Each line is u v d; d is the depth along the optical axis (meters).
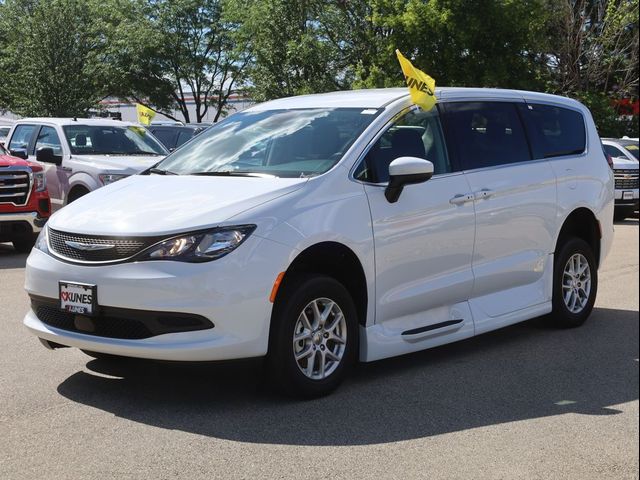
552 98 7.81
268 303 5.00
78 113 33.19
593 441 4.73
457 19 28.30
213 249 4.89
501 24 28.44
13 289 9.13
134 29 43.72
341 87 32.06
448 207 6.21
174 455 4.36
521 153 7.13
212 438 4.62
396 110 6.16
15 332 7.07
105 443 4.52
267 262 4.98
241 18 35.09
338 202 5.46
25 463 4.23
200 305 4.82
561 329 7.62
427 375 6.02
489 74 28.41
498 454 4.50
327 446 4.54
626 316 8.25
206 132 6.73
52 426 4.78
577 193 7.58
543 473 4.25
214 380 5.74
